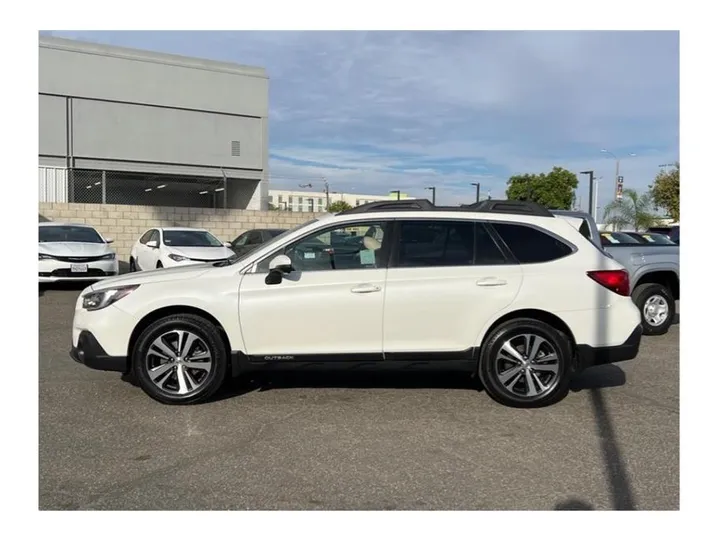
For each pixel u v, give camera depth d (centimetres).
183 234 1598
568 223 641
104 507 405
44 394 634
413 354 609
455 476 453
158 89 3067
